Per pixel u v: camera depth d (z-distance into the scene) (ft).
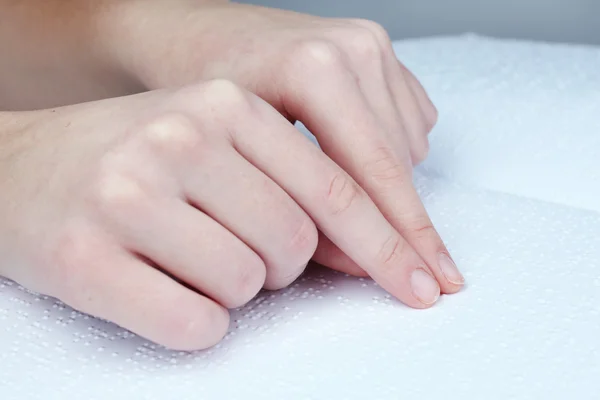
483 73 2.12
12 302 1.53
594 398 1.33
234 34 1.64
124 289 1.40
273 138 1.45
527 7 3.38
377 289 1.53
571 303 1.46
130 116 1.47
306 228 1.46
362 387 1.36
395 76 1.66
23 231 1.46
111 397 1.37
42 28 1.87
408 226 1.52
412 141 1.68
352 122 1.52
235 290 1.43
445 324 1.45
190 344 1.40
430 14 3.52
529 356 1.38
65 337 1.46
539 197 1.71
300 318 1.48
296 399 1.35
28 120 1.58
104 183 1.41
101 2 1.82
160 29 1.73
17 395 1.37
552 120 1.91
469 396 1.34
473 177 1.77
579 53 2.19
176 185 1.42
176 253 1.41
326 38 1.60
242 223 1.43
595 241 1.58
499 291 1.50
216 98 1.45
